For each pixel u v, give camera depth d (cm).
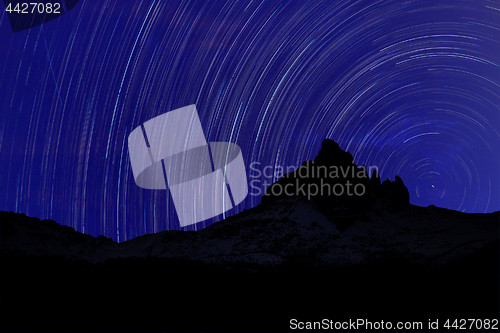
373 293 3450
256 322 2920
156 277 4034
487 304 2997
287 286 3794
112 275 4031
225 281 3991
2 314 2850
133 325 2852
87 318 2927
